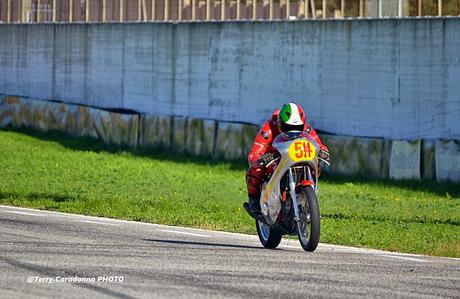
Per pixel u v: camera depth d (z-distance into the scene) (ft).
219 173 275.39
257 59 295.28
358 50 273.33
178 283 103.55
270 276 109.81
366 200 226.58
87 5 354.13
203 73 308.60
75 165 277.85
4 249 126.41
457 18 255.50
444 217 198.18
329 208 209.46
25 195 210.38
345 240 153.89
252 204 142.10
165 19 339.57
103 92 337.72
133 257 122.21
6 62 369.71
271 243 140.15
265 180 139.13
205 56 307.99
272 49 291.79
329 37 278.87
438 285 108.06
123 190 230.68
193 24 310.86
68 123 334.44
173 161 296.30
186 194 227.81
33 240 136.67
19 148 309.01
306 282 106.52
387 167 254.06
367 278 111.04
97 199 207.10
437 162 245.86
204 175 268.21
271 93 292.40
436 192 240.12
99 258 120.57
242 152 285.43
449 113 257.96
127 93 329.93
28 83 362.53
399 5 300.81
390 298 98.99
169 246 135.54
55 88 353.51
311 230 127.44
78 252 125.70
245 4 347.15
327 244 149.38
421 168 248.73
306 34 284.00
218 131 291.79
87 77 342.64
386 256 133.59
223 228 167.94
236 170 279.08
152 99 322.34
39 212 181.37
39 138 334.44
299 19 285.64
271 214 134.92
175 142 303.68
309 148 130.00
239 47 299.58
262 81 294.25
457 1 313.53
